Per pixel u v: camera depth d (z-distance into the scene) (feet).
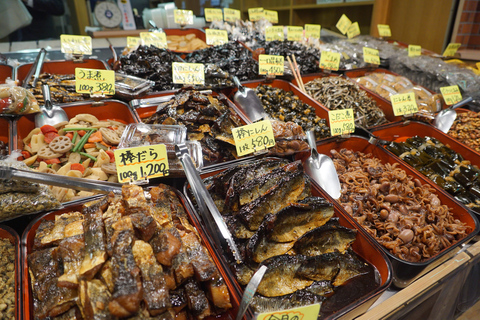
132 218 4.47
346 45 15.34
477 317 8.48
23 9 17.22
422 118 10.07
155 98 9.53
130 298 3.70
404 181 7.55
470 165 8.27
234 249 5.14
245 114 9.59
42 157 7.31
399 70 14.03
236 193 5.97
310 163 7.63
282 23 21.90
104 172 7.16
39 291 4.32
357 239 5.86
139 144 7.01
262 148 7.38
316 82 11.60
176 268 4.50
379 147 8.64
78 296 4.08
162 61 11.14
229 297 4.57
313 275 5.01
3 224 5.38
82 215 5.28
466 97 11.85
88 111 9.20
